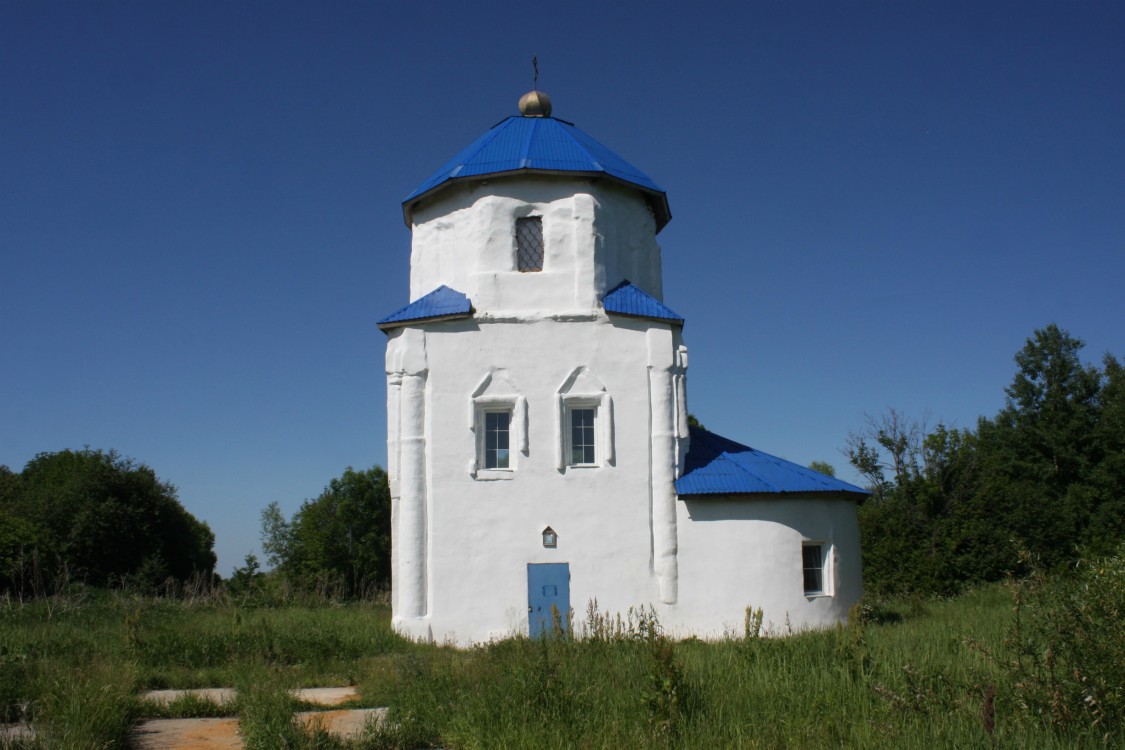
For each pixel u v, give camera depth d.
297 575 52.97
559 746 10.20
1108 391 49.25
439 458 22.03
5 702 12.97
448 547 21.72
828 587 22.36
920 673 11.70
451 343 22.44
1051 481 48.72
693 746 10.14
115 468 47.19
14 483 48.41
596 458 22.16
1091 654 10.15
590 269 22.75
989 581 34.84
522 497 21.84
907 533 36.44
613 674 13.38
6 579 29.77
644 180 24.55
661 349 22.52
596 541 21.70
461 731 11.20
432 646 20.59
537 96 26.06
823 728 10.40
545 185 23.17
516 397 22.19
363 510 54.66
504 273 22.69
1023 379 51.47
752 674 13.26
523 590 21.48
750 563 21.64
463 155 24.44
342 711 13.63
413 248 24.84
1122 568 10.55
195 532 56.72
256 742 10.96
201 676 16.39
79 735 10.70
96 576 43.53
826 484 22.64
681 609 21.53
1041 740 9.52
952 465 37.97
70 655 17.25
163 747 11.69
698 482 22.03
